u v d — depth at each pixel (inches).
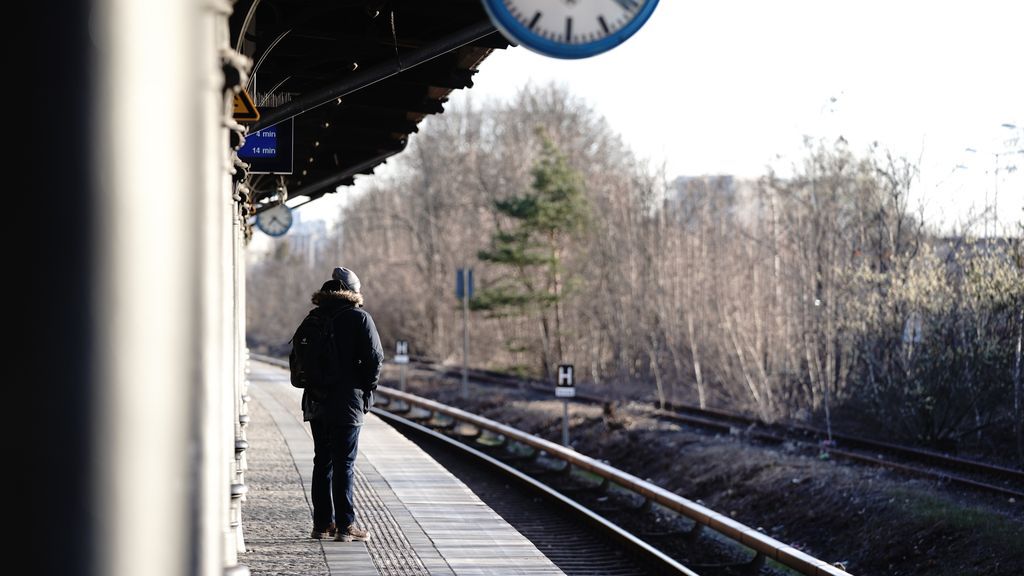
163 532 88.4
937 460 856.9
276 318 4357.8
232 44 308.8
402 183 3280.0
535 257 1969.7
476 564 395.5
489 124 3400.6
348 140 725.3
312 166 804.0
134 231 87.1
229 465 349.7
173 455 89.6
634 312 1673.2
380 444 777.6
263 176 754.8
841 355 1173.1
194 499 95.7
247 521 462.6
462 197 2898.6
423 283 2797.7
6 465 84.6
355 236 3516.2
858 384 1143.6
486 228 2635.3
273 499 520.7
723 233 1514.5
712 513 633.0
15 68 86.2
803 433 1071.0
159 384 88.3
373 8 402.9
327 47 467.2
